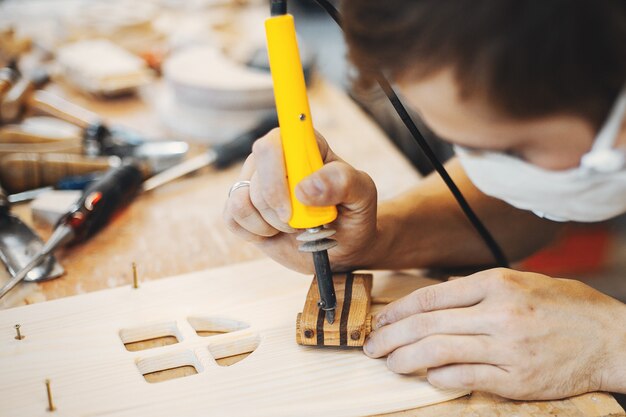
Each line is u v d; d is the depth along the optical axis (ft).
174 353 2.56
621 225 4.97
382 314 2.53
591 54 1.56
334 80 8.65
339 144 4.55
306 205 2.26
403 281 2.97
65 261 3.28
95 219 3.43
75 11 6.35
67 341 2.61
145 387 2.36
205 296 2.89
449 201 3.13
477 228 2.88
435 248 3.07
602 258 4.97
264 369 2.44
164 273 3.20
